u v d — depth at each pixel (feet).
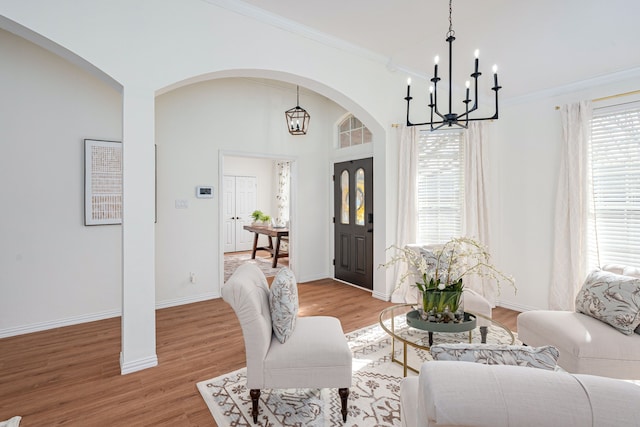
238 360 8.43
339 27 10.05
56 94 10.51
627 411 2.51
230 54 8.99
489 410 2.64
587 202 10.89
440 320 7.32
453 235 13.43
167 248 12.94
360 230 15.79
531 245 12.48
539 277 12.26
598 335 6.83
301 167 16.76
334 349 6.07
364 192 15.53
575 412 2.55
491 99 13.41
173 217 13.07
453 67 11.78
